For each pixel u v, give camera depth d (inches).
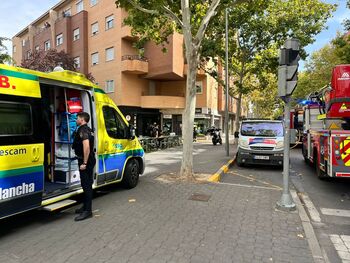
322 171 374.3
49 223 216.1
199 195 291.3
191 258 165.3
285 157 255.1
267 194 301.4
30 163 201.8
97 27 1219.2
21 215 233.1
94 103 265.7
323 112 415.8
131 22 467.5
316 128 482.3
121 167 300.5
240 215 235.9
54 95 267.3
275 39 859.4
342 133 308.3
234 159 567.8
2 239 188.7
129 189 314.8
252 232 202.8
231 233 200.4
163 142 840.3
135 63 1103.0
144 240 187.2
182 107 1192.8
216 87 1427.2
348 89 341.4
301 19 830.5
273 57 870.4
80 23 1269.7
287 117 254.4
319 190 351.6
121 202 267.0
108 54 1173.7
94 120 264.2
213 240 188.9
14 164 190.7
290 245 184.1
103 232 199.2
